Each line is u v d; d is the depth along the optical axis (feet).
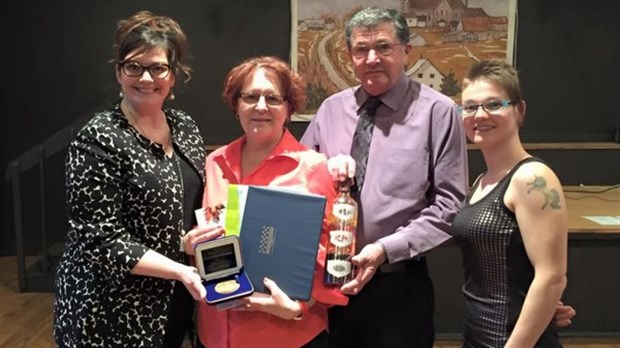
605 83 14.48
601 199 11.56
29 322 11.40
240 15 14.51
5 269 14.38
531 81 14.51
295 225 4.93
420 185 6.14
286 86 5.37
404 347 6.37
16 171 12.90
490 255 4.90
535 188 4.62
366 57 6.18
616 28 14.26
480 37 14.33
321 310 5.47
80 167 5.04
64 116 14.87
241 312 5.22
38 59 14.64
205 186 5.71
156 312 5.34
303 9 14.35
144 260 4.98
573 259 10.42
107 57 14.61
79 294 5.21
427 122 6.19
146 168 5.19
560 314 5.26
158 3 14.48
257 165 5.50
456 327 10.59
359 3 14.24
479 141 5.03
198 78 14.73
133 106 5.39
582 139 14.65
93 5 14.43
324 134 6.84
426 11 14.23
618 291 10.49
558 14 14.25
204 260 4.83
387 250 5.75
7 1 14.38
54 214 15.10
